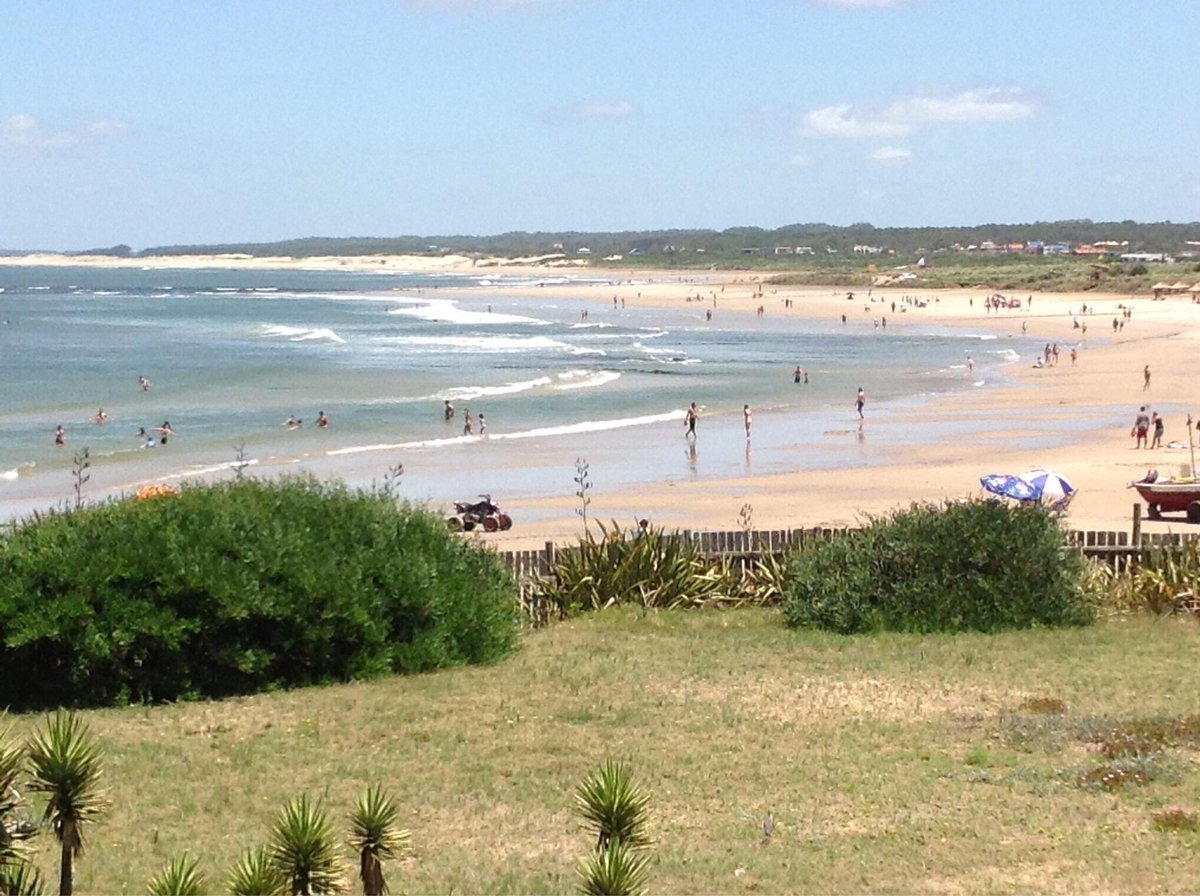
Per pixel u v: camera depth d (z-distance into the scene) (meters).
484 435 51.19
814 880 8.78
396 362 84.38
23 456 46.31
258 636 14.25
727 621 18.69
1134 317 120.38
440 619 15.51
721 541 20.81
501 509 35.34
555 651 16.42
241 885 5.80
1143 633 17.30
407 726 12.76
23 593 13.31
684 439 49.50
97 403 63.00
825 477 40.00
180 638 13.63
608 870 5.85
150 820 9.91
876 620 17.83
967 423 52.56
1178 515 31.88
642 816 6.59
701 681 14.77
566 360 85.50
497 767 11.44
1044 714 13.19
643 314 141.12
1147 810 10.20
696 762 11.60
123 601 13.57
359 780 11.02
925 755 11.82
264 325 123.50
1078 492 35.81
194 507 14.85
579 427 53.44
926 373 74.62
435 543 16.14
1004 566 18.03
